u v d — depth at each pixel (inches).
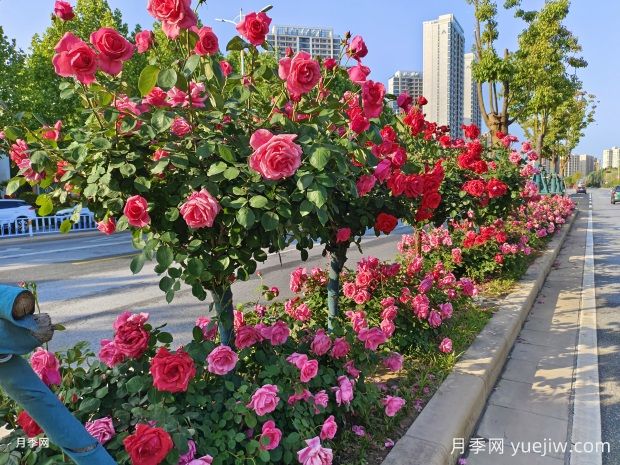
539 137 706.8
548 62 551.2
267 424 77.9
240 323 113.8
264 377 90.0
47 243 601.3
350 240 127.4
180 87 77.4
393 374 136.0
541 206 482.3
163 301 258.7
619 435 121.1
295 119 93.3
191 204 71.6
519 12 553.6
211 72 82.1
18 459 69.5
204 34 80.2
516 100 569.3
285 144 71.7
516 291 234.2
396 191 117.4
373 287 153.6
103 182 73.4
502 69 410.6
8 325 40.2
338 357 102.7
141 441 62.6
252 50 91.8
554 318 218.7
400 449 97.4
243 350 96.3
